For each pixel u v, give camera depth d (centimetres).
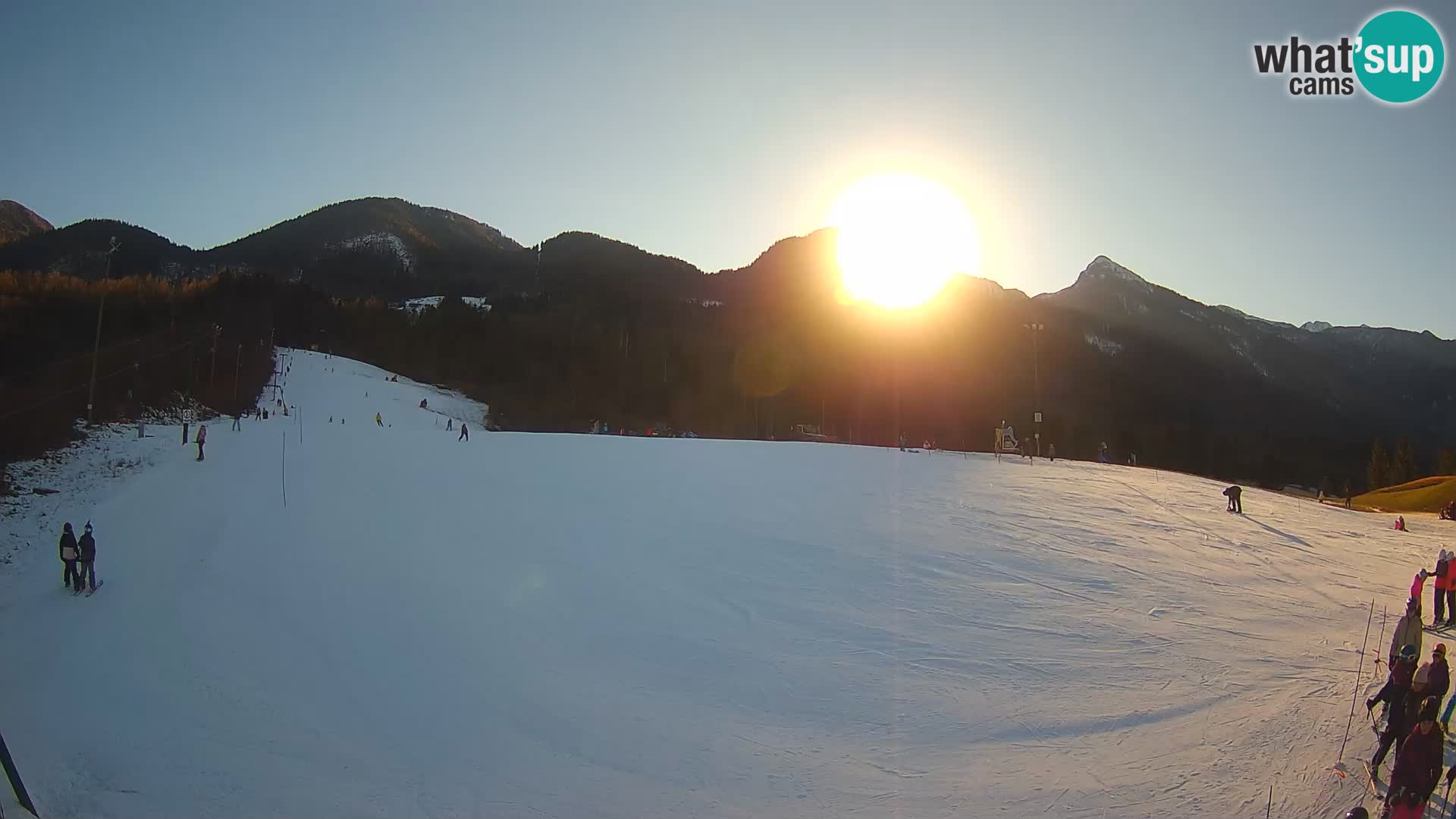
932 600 1781
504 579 1867
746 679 1370
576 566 1967
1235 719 1171
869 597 1794
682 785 1038
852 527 2420
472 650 1490
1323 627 1656
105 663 1452
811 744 1148
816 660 1449
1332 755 1033
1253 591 1939
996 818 930
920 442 8688
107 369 4803
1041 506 2945
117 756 1138
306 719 1238
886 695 1306
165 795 1030
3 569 2081
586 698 1302
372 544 2070
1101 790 981
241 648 1492
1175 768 1027
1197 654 1473
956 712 1239
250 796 1022
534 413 8200
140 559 2002
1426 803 851
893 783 1031
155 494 2544
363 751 1140
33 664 1473
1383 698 1033
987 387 11350
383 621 1611
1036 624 1639
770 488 3000
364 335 10150
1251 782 976
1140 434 9738
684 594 1797
